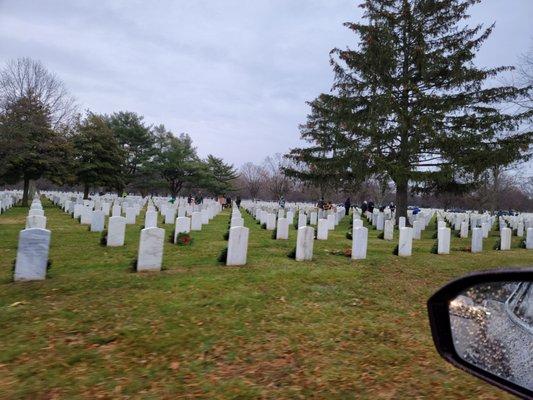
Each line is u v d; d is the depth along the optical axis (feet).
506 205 224.12
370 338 17.84
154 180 195.83
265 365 14.78
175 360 14.87
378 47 73.97
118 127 189.98
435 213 136.67
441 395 12.91
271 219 64.64
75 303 20.44
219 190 216.33
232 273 28.19
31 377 13.14
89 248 38.11
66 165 117.39
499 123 70.85
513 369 6.19
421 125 69.87
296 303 22.34
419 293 26.20
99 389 12.64
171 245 41.83
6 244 39.65
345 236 58.03
